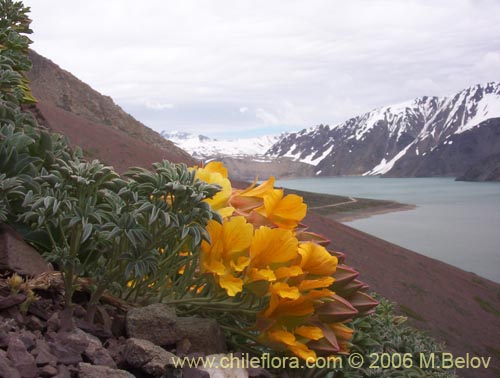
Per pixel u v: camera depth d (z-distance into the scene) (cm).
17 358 157
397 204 12444
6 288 193
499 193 19625
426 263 2236
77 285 198
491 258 4869
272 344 214
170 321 203
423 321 1338
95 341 188
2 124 251
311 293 209
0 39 361
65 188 195
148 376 184
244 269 213
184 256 224
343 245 1836
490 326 1570
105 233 201
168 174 195
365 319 302
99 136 2275
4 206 207
